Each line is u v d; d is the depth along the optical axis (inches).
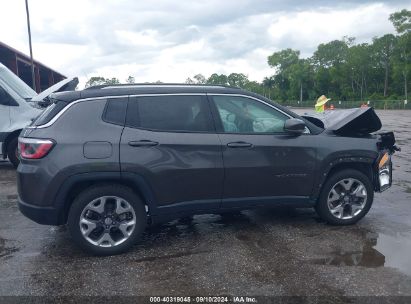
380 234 197.9
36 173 169.0
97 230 176.4
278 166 194.1
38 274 159.2
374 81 3828.7
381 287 146.4
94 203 173.8
